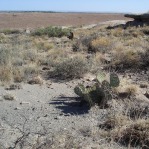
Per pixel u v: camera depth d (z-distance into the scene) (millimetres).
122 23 42625
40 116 7934
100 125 7285
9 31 42438
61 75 12367
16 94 9945
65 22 86188
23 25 73438
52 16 114312
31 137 6398
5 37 31219
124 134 6684
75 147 5918
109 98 8617
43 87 10906
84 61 12914
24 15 116000
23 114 8062
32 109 8484
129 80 11617
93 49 19141
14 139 6441
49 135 6438
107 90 8641
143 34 28375
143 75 12367
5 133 6754
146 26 32906
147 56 13812
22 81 11547
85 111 8289
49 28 35125
